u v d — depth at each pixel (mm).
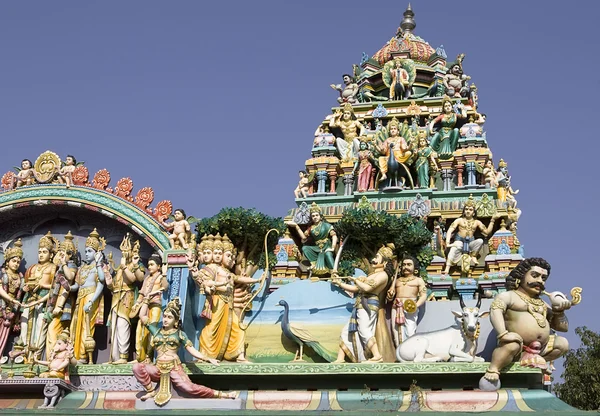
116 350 14258
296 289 14688
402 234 15156
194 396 12828
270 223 15211
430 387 12867
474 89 25000
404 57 26219
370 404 12445
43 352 14539
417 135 22406
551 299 12914
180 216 14797
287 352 14070
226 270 14336
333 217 21578
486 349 13344
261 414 12062
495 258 19000
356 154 22938
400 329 13703
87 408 12836
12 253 15297
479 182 22250
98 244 15094
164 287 14055
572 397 33156
